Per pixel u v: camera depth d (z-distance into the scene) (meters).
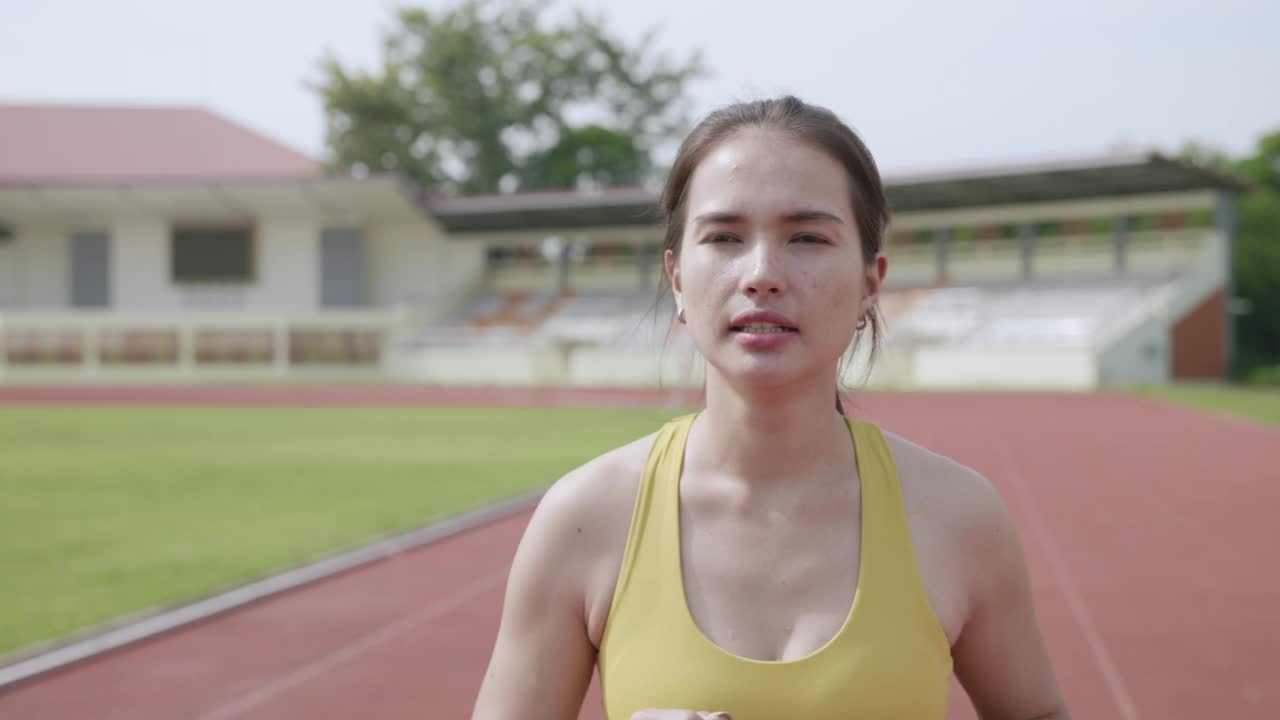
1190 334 37.25
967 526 1.14
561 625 1.14
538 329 44.69
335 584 6.64
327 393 35.69
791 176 1.03
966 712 4.25
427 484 11.69
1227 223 38.12
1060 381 34.06
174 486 11.49
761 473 1.11
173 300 46.81
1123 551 7.64
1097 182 37.47
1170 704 4.42
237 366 44.72
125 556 7.45
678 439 1.17
